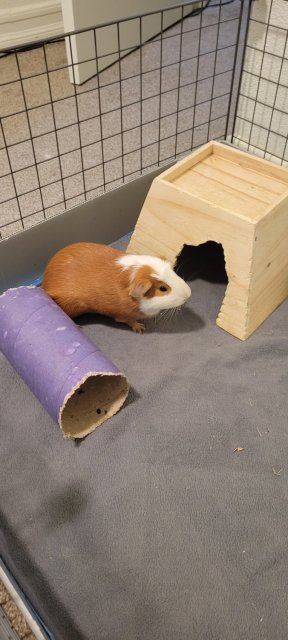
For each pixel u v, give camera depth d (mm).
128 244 827
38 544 517
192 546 513
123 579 493
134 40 1313
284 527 525
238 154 750
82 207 790
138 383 643
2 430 603
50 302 627
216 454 578
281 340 688
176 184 722
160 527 525
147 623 468
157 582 491
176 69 1264
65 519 533
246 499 545
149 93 1192
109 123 1099
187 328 713
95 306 681
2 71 1252
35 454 582
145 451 581
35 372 567
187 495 547
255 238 611
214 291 769
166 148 1033
